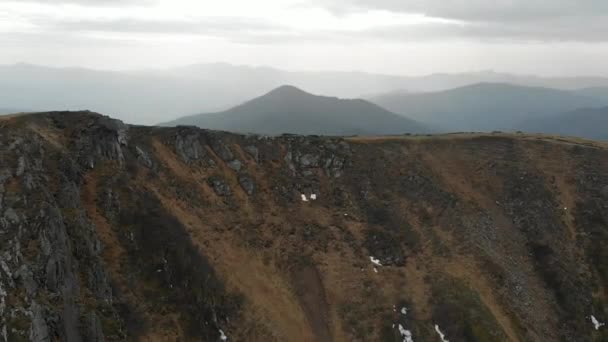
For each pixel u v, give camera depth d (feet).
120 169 216.54
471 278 250.37
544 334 240.12
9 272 123.03
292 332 206.80
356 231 269.23
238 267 220.43
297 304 221.87
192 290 188.85
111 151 218.59
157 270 183.73
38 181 162.81
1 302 114.93
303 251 247.29
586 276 276.00
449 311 228.02
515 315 239.91
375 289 236.02
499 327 223.10
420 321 224.53
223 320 192.95
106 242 180.34
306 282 232.94
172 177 242.17
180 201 231.71
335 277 238.48
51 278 133.59
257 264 229.66
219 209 246.47
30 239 137.49
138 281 176.24
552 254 283.59
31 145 181.37
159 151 253.03
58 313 126.72
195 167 261.85
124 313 161.99
